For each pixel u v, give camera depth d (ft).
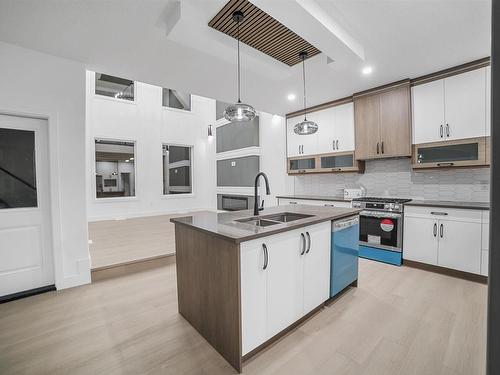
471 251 9.02
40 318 6.98
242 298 5.05
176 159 26.20
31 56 8.09
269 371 5.03
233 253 5.01
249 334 5.24
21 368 5.13
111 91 21.53
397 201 11.05
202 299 6.07
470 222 9.01
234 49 7.94
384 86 11.69
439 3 6.37
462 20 7.02
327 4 6.45
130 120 21.43
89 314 7.18
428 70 10.24
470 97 9.57
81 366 5.19
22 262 8.38
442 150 10.41
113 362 5.31
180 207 24.70
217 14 6.78
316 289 6.98
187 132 25.04
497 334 1.53
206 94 12.94
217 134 25.23
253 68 9.29
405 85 11.05
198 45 7.63
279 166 18.65
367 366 5.13
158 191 23.18
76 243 9.05
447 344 5.74
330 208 9.05
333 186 15.38
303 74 10.51
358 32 7.61
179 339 6.07
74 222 9.00
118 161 21.70
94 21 6.84
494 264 1.52
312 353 5.53
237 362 5.06
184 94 25.61
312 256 6.79
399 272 9.99
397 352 5.52
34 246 8.57
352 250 8.41
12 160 8.23
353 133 13.15
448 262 9.53
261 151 20.51
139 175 22.03
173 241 13.58
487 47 8.50
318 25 6.57
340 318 6.85
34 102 8.14
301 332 6.27
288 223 6.25
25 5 6.13
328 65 9.12
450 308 7.27
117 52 8.47
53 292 8.55
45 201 8.75
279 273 5.84
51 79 8.44
